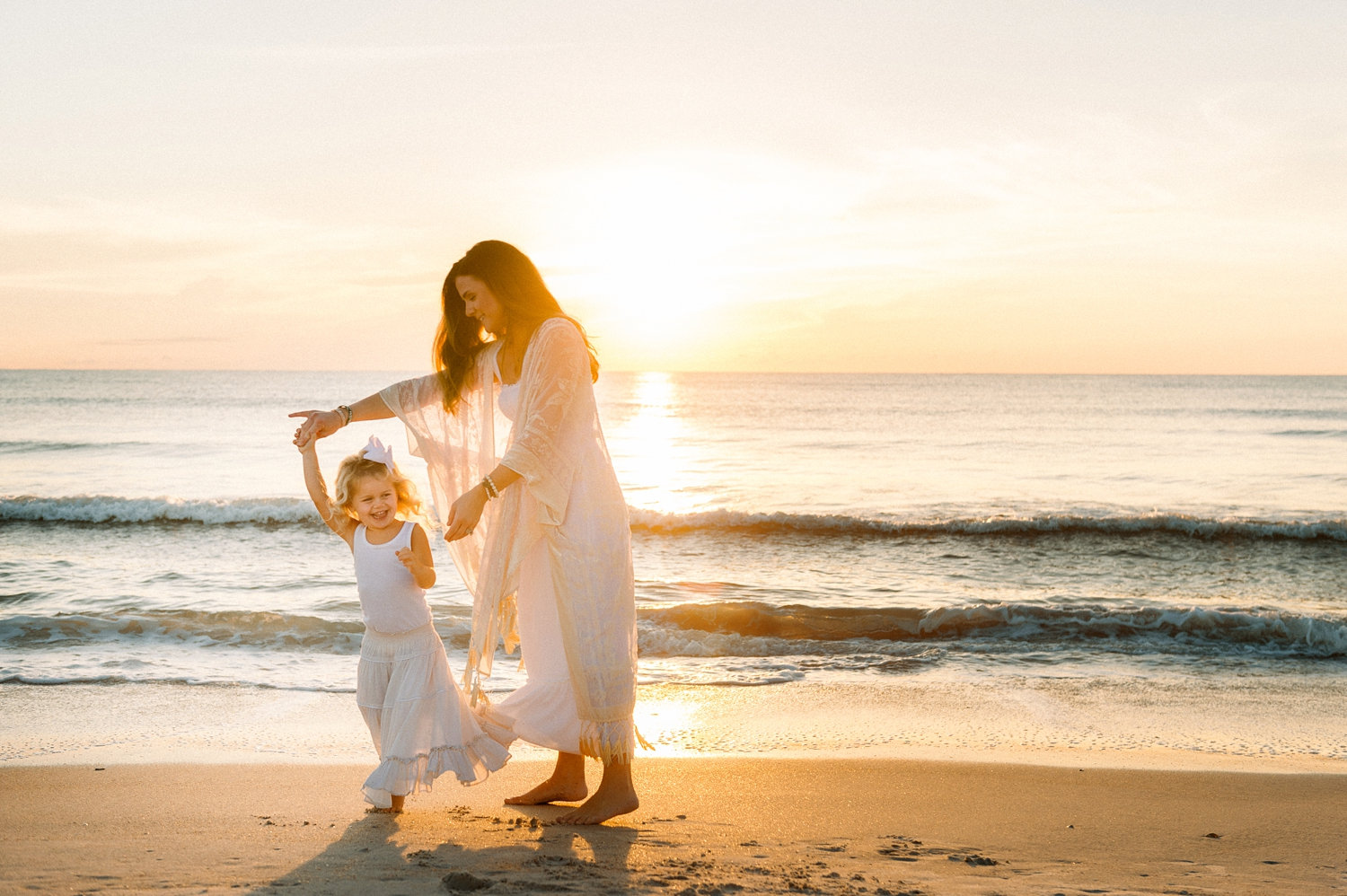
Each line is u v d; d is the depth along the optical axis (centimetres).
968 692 656
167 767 437
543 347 307
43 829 322
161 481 2156
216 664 681
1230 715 606
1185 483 2323
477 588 320
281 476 2259
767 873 274
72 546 1312
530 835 307
